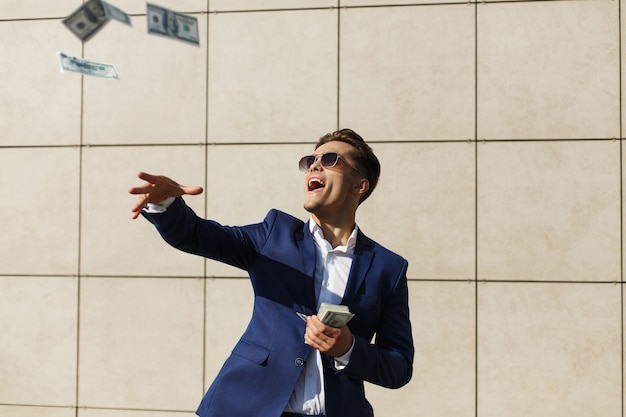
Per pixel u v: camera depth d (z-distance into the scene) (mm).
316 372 2402
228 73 4680
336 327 2172
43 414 4730
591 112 4445
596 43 4453
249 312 4629
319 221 2576
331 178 2506
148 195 2271
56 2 4820
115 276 4719
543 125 4469
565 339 4430
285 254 2471
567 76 4465
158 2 4723
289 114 4633
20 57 4828
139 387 4676
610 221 4418
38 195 4785
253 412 2318
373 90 4582
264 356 2354
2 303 4785
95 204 4750
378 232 4551
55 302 4754
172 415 4648
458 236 4504
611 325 4406
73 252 4750
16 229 4793
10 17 4844
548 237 4453
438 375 4480
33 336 4754
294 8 4652
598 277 4418
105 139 4754
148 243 4703
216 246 2445
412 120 4547
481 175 4496
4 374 4766
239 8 4684
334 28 4617
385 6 4586
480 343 4469
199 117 4695
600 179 4430
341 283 2457
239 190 4652
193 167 4691
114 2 4758
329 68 4613
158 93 4727
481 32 4520
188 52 4715
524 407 4438
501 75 4504
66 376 4727
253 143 4656
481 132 4504
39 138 4797
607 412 4395
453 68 4531
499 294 4469
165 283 4684
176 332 4664
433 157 4527
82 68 2670
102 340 4711
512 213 4477
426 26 4559
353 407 2381
